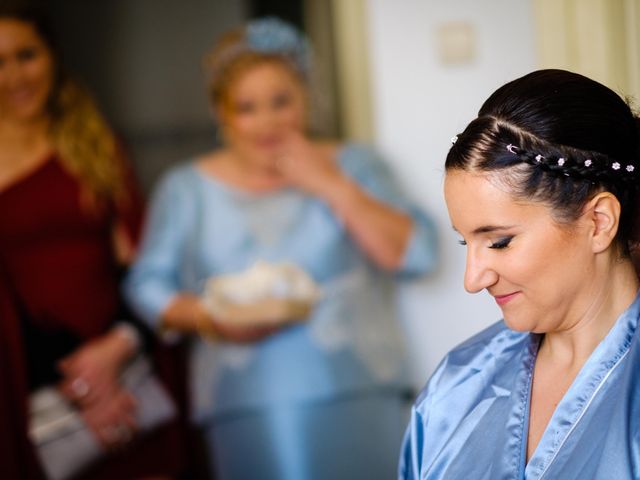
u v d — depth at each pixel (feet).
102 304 10.88
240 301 10.73
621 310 4.09
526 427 4.18
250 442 10.87
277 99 10.84
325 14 10.95
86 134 10.98
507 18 10.81
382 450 10.88
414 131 11.01
